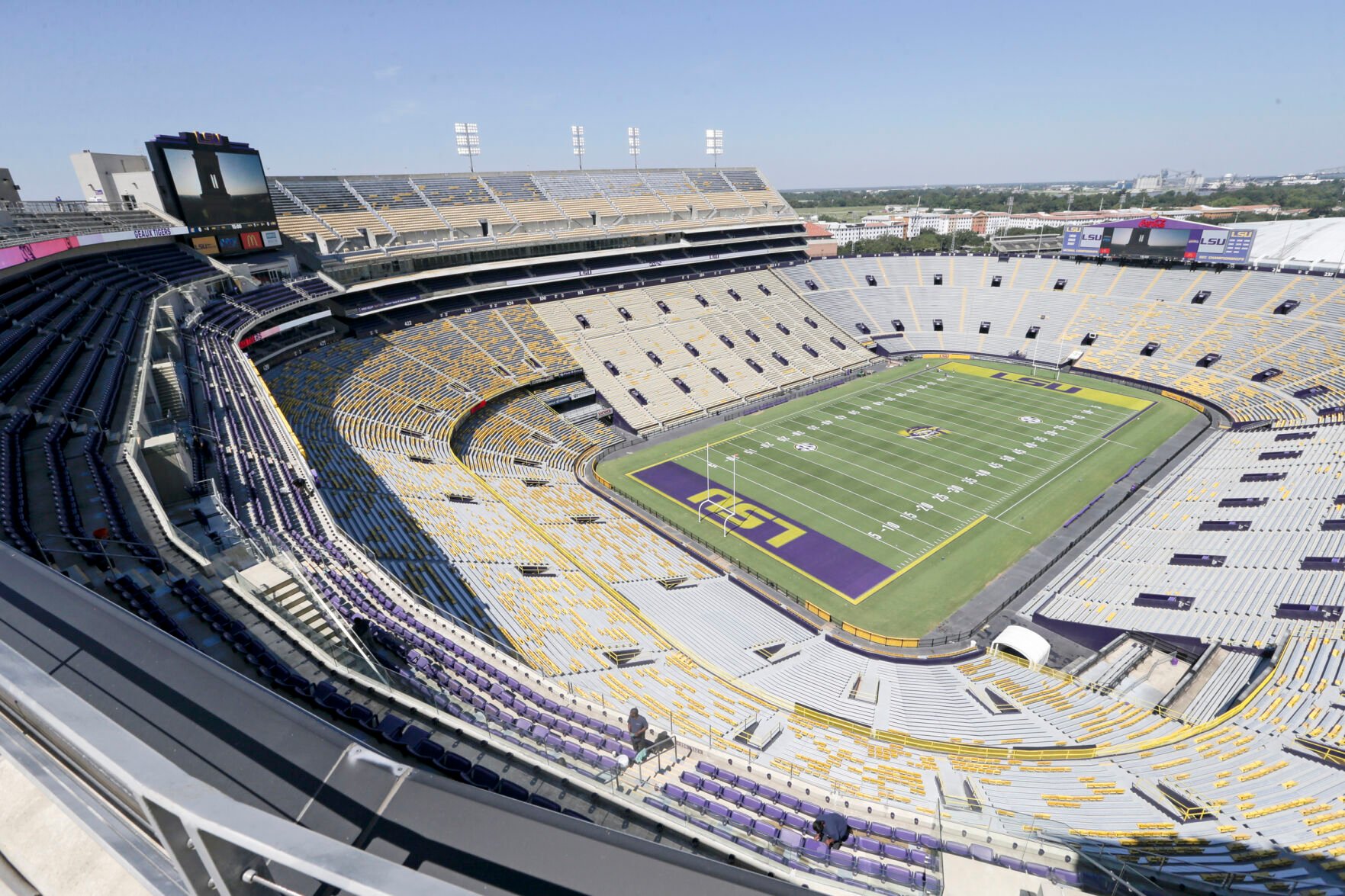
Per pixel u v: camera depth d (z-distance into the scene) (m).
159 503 19.38
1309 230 97.31
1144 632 32.31
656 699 25.69
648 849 3.16
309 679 13.88
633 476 52.19
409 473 43.22
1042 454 52.81
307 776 3.52
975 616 35.62
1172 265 77.94
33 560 5.13
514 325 67.94
